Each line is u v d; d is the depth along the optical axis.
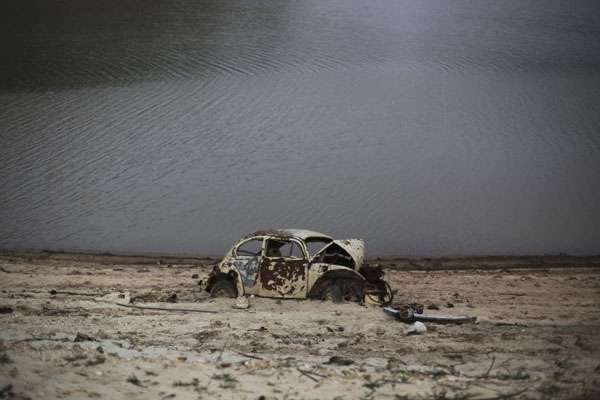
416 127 57.81
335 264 23.58
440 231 37.97
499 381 14.88
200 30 95.06
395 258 33.78
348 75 74.69
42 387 14.11
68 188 45.12
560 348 17.67
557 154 51.31
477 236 37.31
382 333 19.69
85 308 22.84
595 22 103.12
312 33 94.69
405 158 50.53
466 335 19.31
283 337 19.25
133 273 30.03
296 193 43.88
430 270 31.45
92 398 13.76
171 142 53.94
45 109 62.25
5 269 30.77
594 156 50.81
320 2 116.69
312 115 60.72
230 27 97.12
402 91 68.69
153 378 15.05
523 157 50.78
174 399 13.86
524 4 116.56
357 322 20.92
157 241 36.78
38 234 37.53
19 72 75.12
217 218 39.97
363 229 38.28
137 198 43.16
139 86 69.44
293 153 51.59
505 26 101.00
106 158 50.41
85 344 17.56
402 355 17.39
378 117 60.59
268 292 23.81
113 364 15.86
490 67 79.06
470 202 42.47
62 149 52.34
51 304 23.38
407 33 95.75
